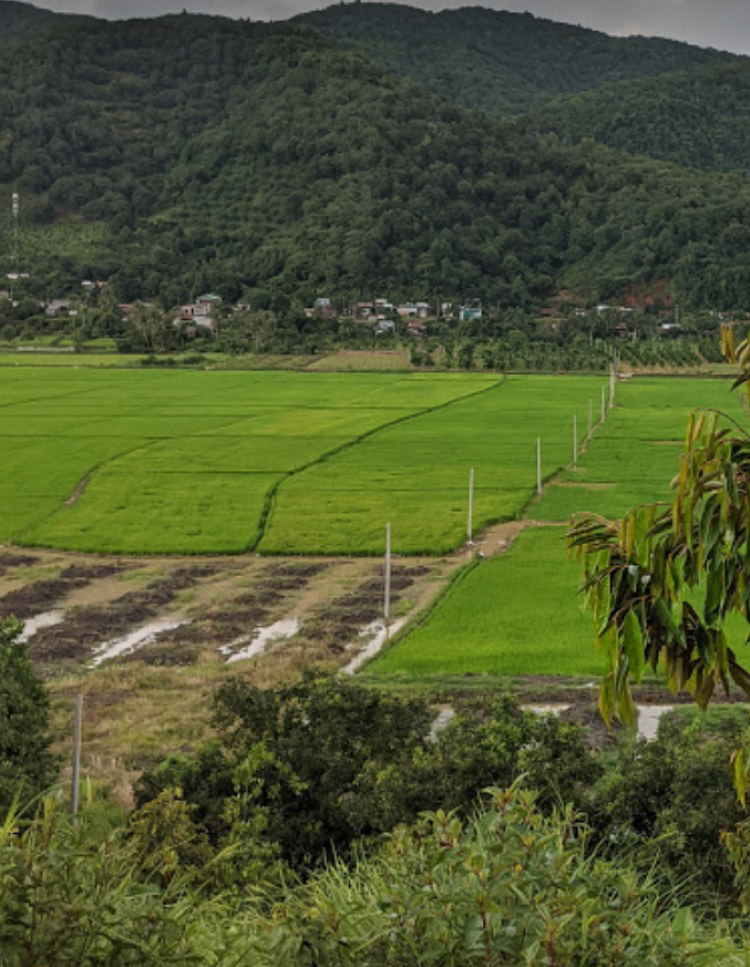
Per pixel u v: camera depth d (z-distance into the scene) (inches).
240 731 864.9
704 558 323.3
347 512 2763.3
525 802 319.9
